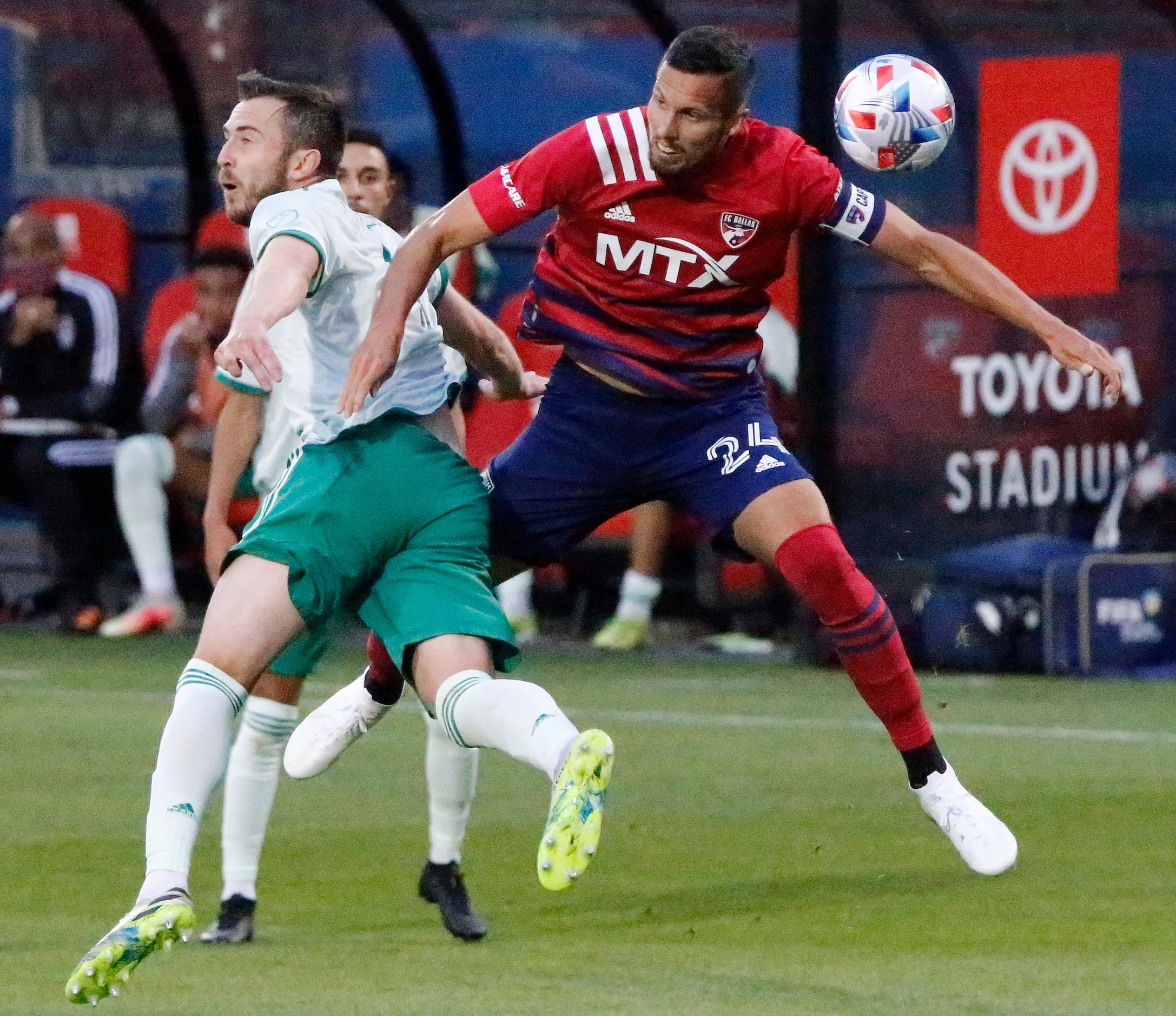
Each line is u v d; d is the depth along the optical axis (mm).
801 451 34875
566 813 12492
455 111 37781
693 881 18812
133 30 41156
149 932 12586
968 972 15125
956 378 34844
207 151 40062
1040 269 34000
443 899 16562
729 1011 13898
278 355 14891
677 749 26938
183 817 13367
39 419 38969
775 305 36438
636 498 17484
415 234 14945
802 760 26047
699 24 38719
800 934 16562
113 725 28859
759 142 15891
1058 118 33750
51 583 41531
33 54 41438
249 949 16188
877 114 16594
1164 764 25406
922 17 34344
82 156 41719
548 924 17094
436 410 15211
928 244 15945
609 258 16359
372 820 22031
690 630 39344
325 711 16609
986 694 32062
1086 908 17438
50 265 38500
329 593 14234
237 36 39906
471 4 39188
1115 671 34062
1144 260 35250
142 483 38750
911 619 34469
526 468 17438
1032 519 35000
